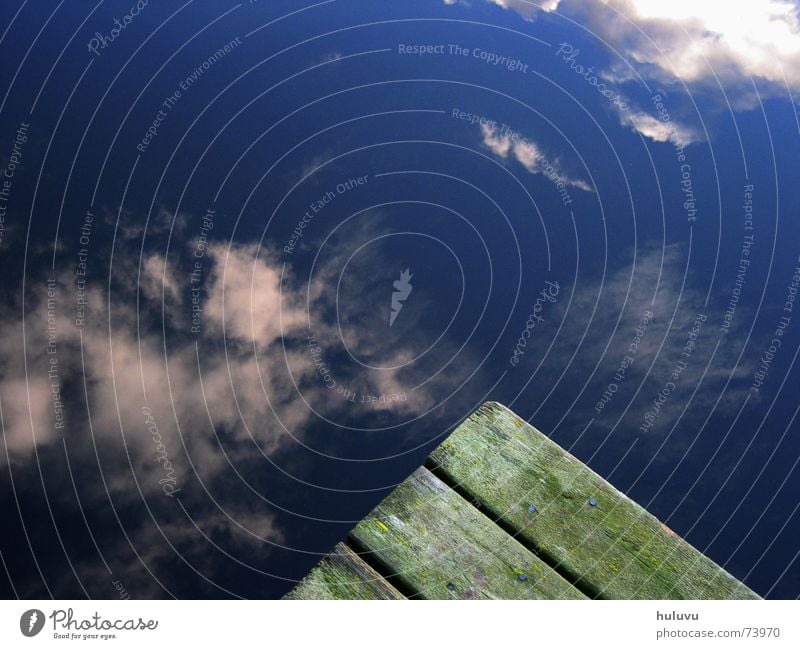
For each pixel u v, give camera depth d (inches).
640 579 105.0
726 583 105.5
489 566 104.7
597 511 109.2
